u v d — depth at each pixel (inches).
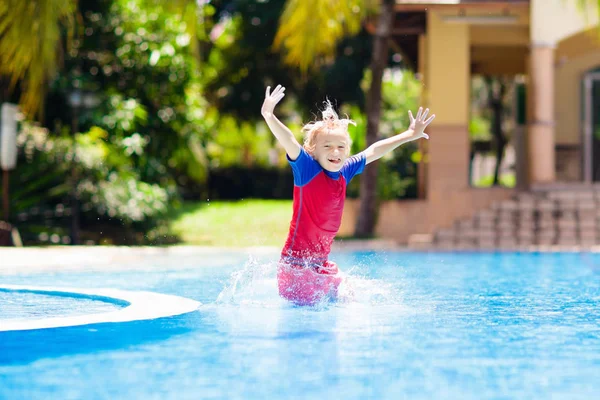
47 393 112.1
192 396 110.0
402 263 394.9
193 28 506.3
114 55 628.7
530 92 600.7
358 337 156.9
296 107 1011.3
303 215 205.0
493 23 595.8
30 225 546.9
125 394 111.3
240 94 1000.2
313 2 476.1
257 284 245.8
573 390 113.4
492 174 900.6
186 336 158.2
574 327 171.2
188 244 554.6
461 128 607.8
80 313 198.1
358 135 595.8
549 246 537.3
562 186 584.7
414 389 113.7
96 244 546.9
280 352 141.0
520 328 169.2
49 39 441.1
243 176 998.4
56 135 602.9
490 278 308.2
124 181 568.4
